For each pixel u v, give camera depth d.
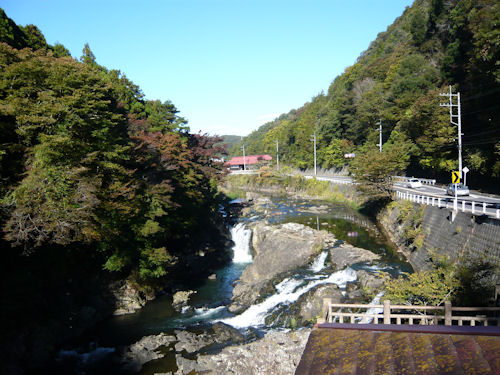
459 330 7.27
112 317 23.50
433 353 6.60
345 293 22.77
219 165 53.59
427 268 22.84
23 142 19.39
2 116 18.80
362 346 7.27
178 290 28.23
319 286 22.75
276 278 26.89
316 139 89.94
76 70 22.17
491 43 31.30
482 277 15.28
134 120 34.97
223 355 17.22
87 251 24.06
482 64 33.84
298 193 74.25
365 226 40.03
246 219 48.31
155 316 23.61
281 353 16.73
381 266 26.16
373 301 20.61
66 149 19.09
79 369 17.70
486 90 36.97
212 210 45.59
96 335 21.09
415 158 53.31
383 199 41.16
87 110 20.59
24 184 17.38
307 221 43.97
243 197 73.38
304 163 97.94
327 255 29.56
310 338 7.97
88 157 20.19
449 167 42.50
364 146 70.00
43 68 20.20
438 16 63.59
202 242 37.88
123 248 25.08
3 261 18.95
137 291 25.66
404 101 57.81
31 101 19.88
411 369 6.22
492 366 5.89
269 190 85.38
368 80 83.31
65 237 18.59
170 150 33.12
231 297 26.92
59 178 18.39
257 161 117.25
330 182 67.62
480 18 33.12
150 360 18.33
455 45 47.31
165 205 28.12
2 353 17.06
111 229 22.53
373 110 69.81
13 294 18.98
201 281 30.89
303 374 6.65
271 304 23.55
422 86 59.47
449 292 15.04
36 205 17.81
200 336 20.23
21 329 18.55
